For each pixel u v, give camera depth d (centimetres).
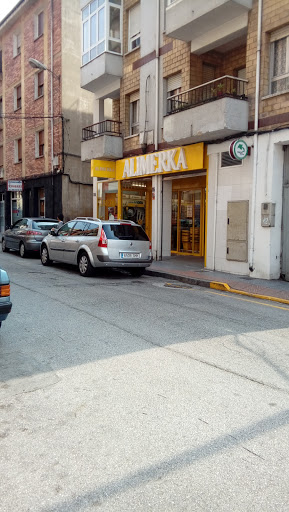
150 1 1461
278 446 299
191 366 453
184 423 329
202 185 1528
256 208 1083
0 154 2841
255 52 1074
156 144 1438
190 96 1284
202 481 257
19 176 2547
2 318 491
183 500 240
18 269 1204
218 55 1332
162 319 654
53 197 2162
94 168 1617
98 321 627
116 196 1673
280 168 1054
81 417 336
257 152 1073
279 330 616
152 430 317
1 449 289
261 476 263
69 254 1163
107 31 1578
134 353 489
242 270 1140
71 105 2100
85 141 1705
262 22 1056
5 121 2719
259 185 1073
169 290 938
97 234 1068
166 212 1513
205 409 353
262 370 448
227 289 956
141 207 1712
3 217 2858
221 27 1172
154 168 1437
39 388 388
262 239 1070
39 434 310
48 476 261
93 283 995
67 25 2072
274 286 972
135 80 1560
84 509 232
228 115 1066
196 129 1153
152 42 1456
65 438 304
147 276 1180
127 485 253
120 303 763
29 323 607
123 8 1612
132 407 354
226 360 475
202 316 685
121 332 573
